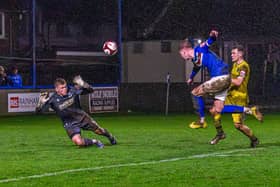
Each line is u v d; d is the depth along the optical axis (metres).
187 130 29.97
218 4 49.25
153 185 15.13
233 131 28.70
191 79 22.44
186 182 15.48
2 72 42.44
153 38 48.88
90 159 19.28
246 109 21.58
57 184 15.31
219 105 21.91
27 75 43.41
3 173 16.86
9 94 41.97
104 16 46.84
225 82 21.30
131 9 48.88
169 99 45.94
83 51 46.00
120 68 46.88
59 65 44.91
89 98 44.00
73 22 45.81
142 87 46.31
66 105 21.89
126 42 48.62
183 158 19.39
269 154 20.23
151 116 41.44
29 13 44.09
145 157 19.66
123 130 30.27
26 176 16.38
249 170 17.14
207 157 19.58
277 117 39.69
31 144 23.94
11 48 43.50
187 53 21.78
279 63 48.00
